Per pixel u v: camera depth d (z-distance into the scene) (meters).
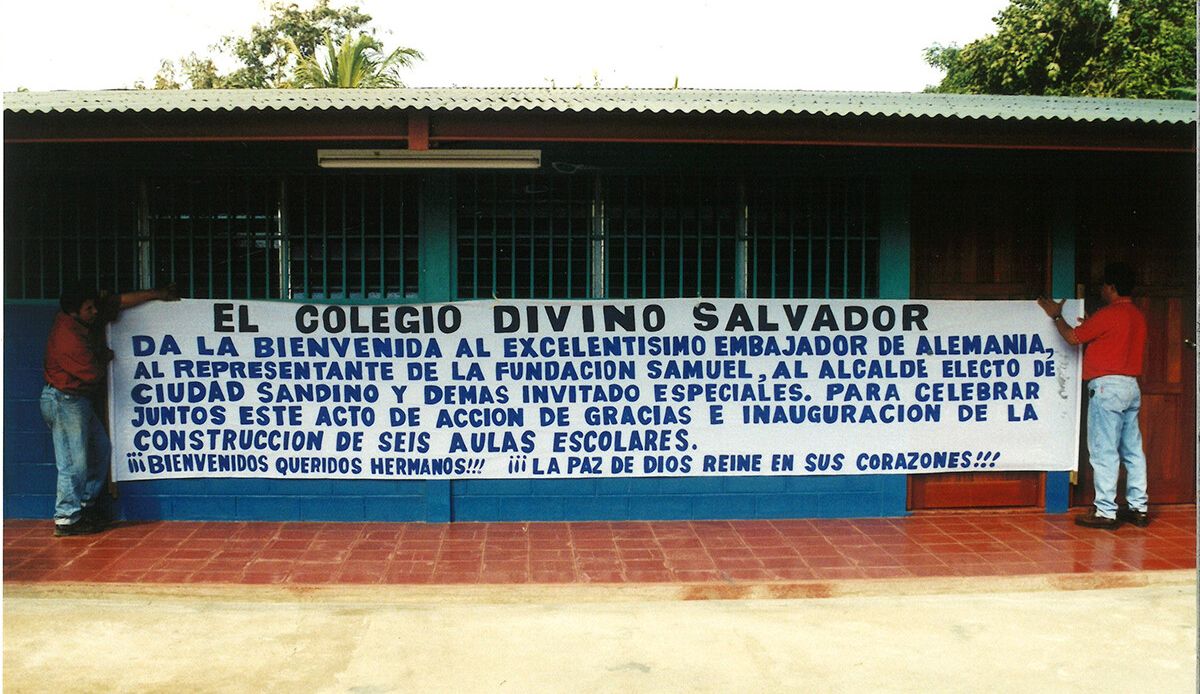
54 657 4.34
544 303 6.51
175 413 6.52
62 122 5.43
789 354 6.64
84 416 6.17
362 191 6.53
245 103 5.38
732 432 6.67
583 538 6.21
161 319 6.46
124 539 6.12
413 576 5.40
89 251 6.55
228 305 6.46
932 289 6.80
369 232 6.56
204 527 6.43
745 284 6.67
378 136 5.52
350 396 6.55
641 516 6.69
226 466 6.56
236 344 6.50
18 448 6.58
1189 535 6.31
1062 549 5.98
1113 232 6.94
